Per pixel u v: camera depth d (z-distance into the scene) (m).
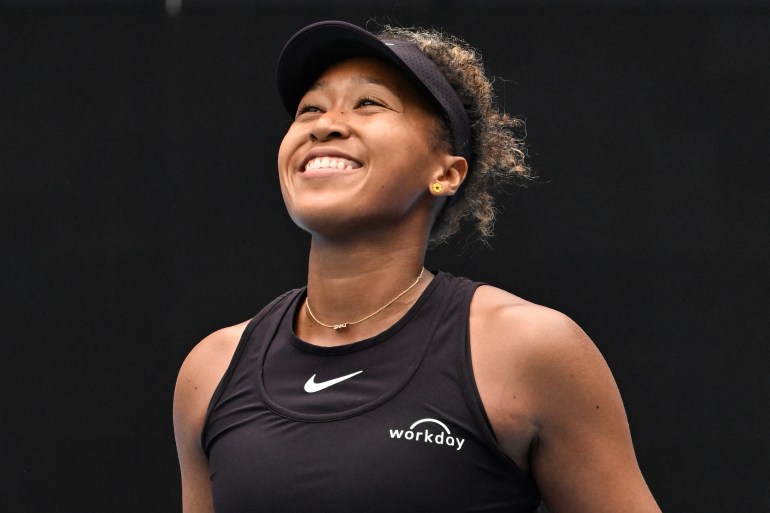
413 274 8.95
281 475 8.13
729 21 17.53
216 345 9.36
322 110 9.08
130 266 17.77
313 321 8.99
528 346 8.23
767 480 17.16
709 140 17.45
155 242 17.77
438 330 8.45
